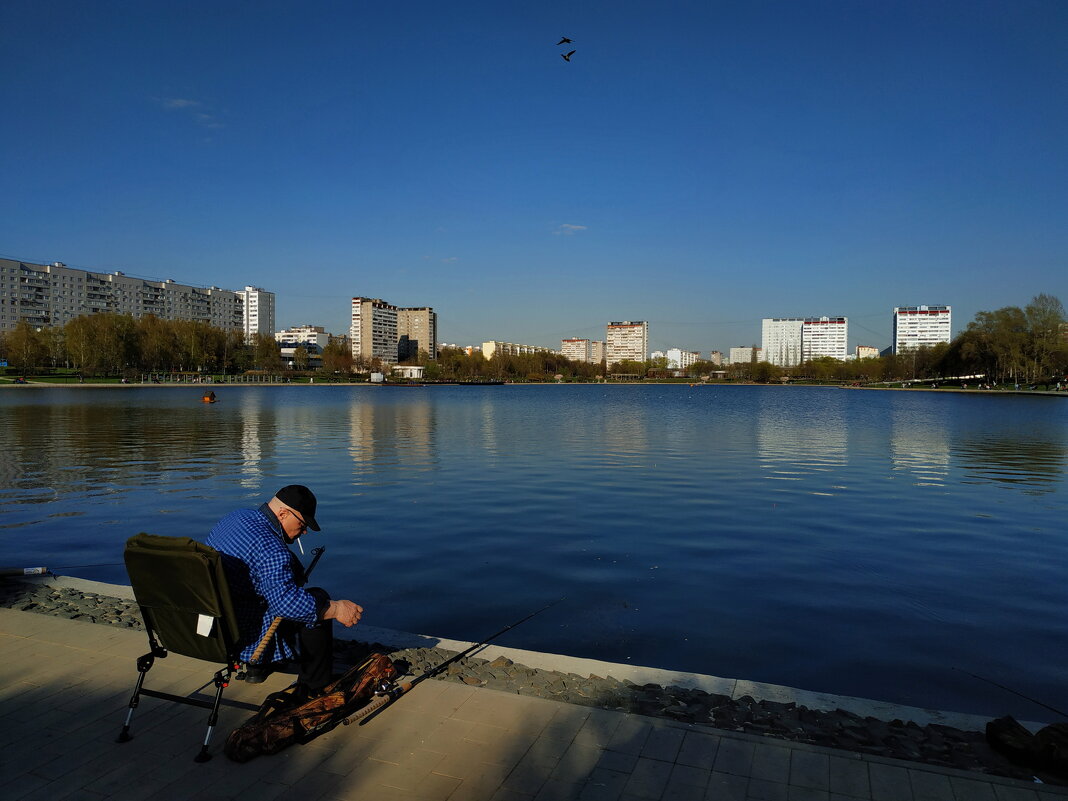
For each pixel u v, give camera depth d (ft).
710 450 75.82
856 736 13.64
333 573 28.32
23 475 54.80
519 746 12.66
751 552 31.94
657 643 20.90
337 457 67.67
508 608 24.07
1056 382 315.99
